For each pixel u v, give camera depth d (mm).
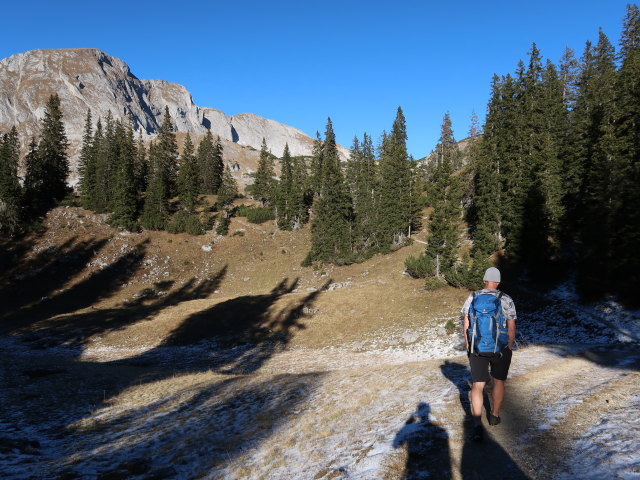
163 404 12008
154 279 67000
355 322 38375
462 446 4949
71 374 20172
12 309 52781
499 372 5125
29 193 75125
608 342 22953
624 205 29484
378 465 4867
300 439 6777
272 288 63938
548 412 5797
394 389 9039
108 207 80250
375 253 66500
